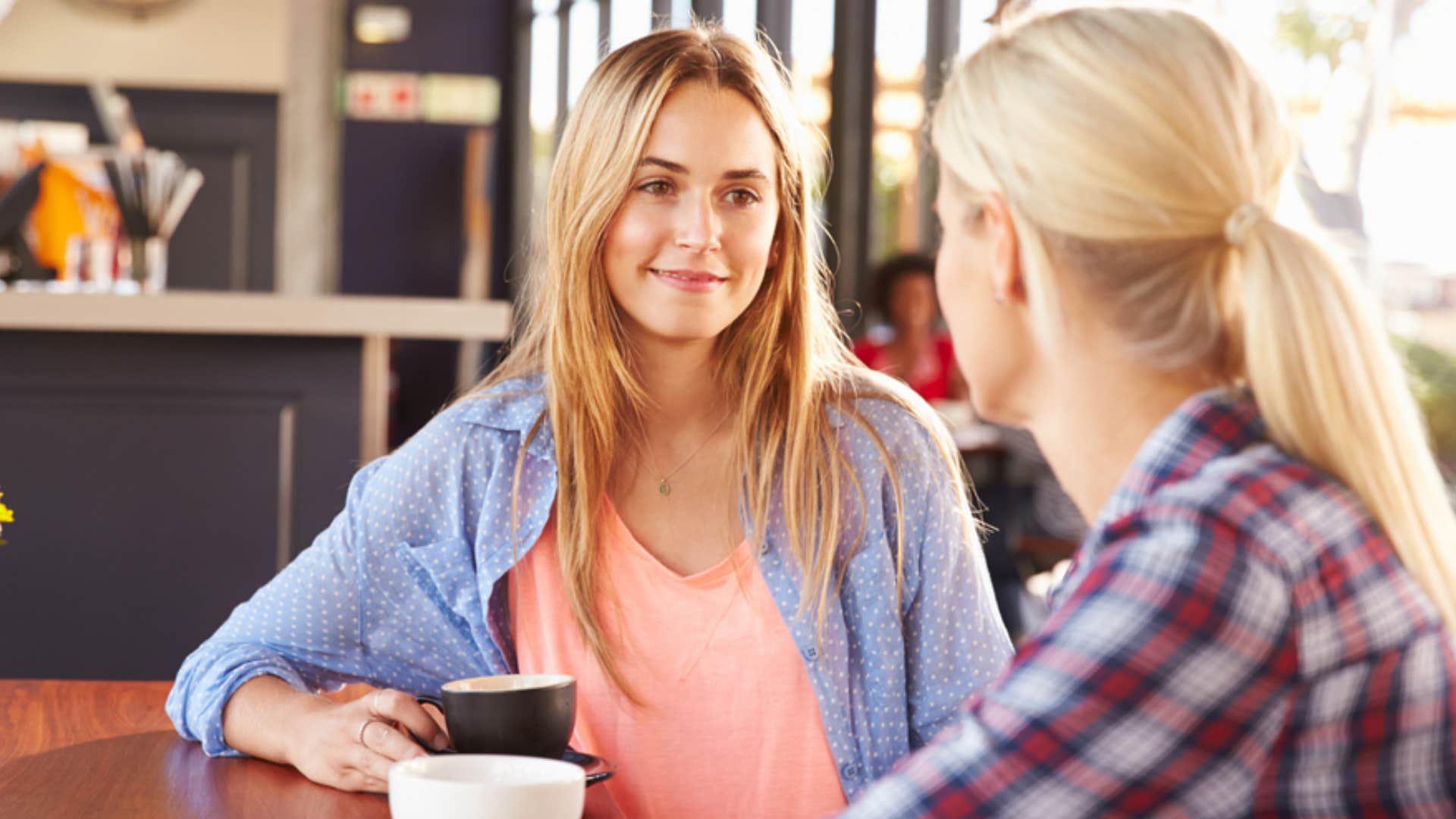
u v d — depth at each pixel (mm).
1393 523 912
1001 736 867
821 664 1521
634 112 1499
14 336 2814
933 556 1568
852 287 6312
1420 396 3924
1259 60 1004
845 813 905
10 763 1332
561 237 1548
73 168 3289
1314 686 869
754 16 6629
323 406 2885
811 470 1555
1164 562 870
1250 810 870
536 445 1561
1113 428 1009
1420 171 4102
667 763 1534
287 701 1366
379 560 1560
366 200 7238
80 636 2857
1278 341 926
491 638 1561
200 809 1209
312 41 7012
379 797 1261
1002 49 1036
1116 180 959
